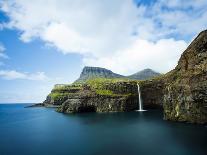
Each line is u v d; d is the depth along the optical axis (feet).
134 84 509.76
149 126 254.68
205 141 169.48
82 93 530.68
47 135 235.20
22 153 165.89
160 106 505.25
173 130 217.77
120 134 218.18
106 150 160.97
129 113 427.33
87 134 227.61
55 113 522.88
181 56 292.20
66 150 167.53
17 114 568.00
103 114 430.61
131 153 149.79
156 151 151.23
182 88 261.85
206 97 227.61
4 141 210.38
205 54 244.42
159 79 510.58
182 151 147.23
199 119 242.58
